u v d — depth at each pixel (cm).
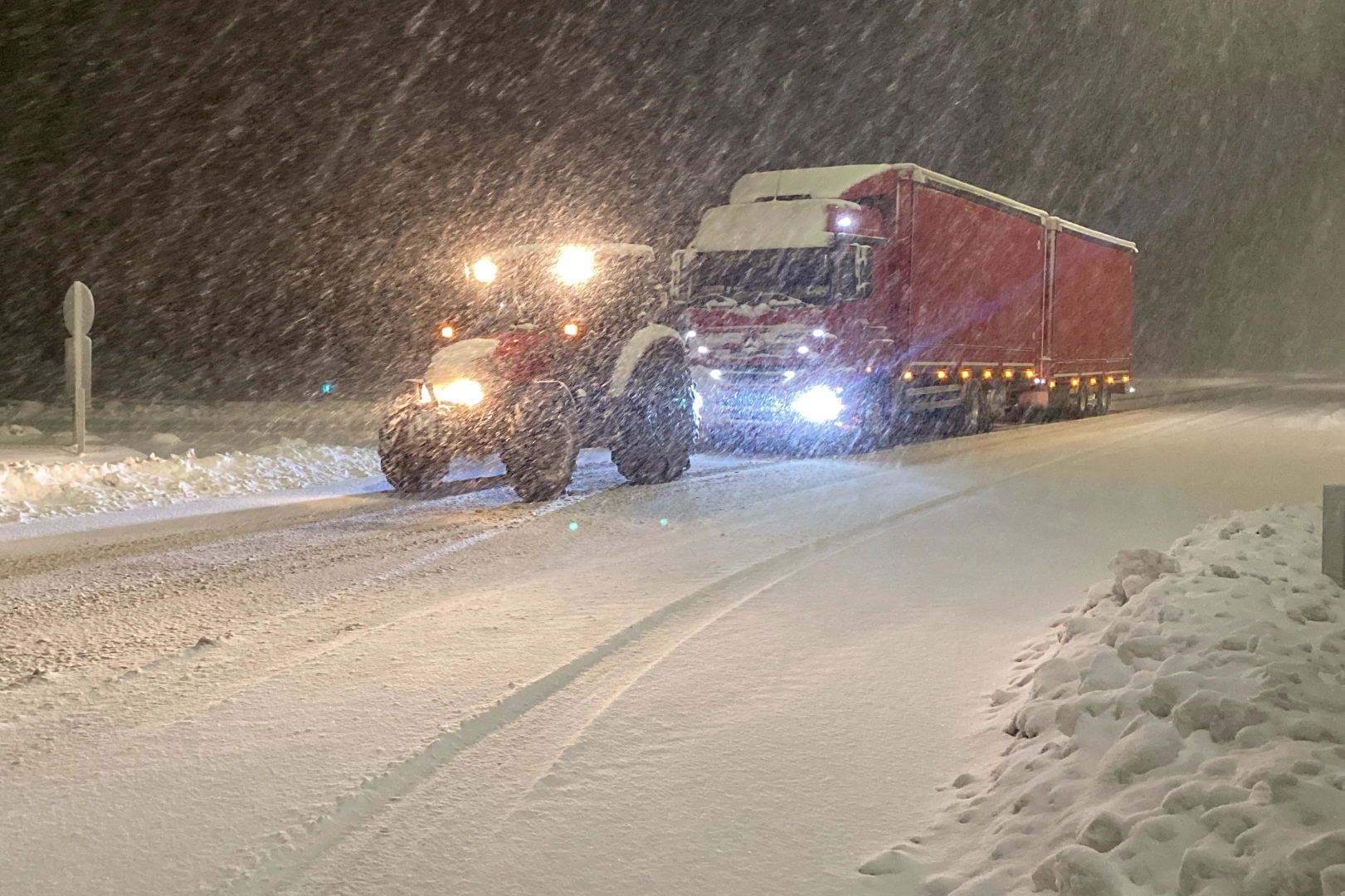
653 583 722
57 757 431
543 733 452
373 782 400
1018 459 1554
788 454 1631
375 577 758
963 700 483
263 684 516
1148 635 454
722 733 446
